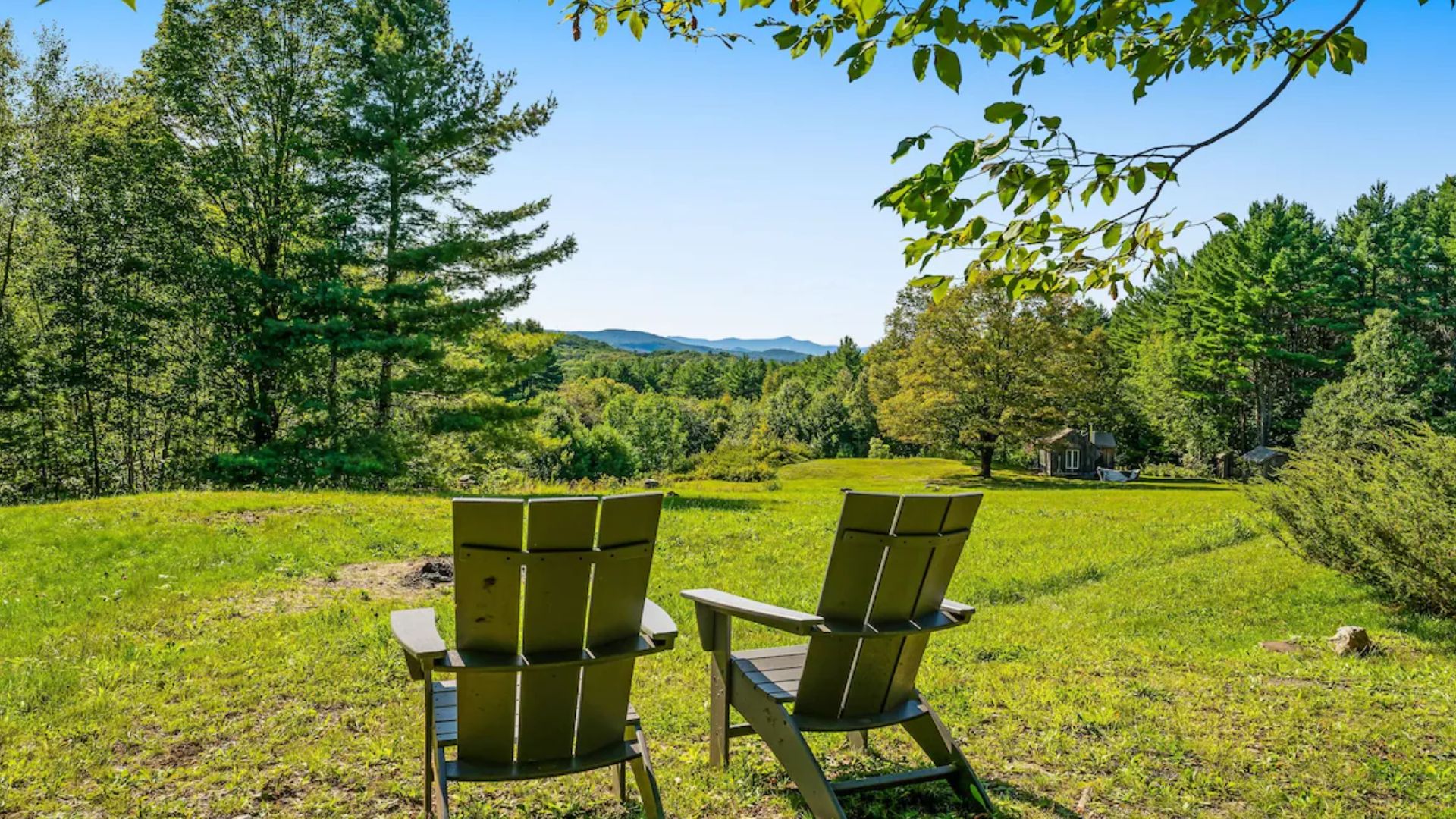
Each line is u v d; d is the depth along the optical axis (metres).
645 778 2.90
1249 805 3.23
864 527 2.84
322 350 21.30
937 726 3.26
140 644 5.56
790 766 2.97
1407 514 6.73
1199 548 12.01
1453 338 47.78
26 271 21.92
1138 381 56.09
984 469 39.22
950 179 2.44
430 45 21.95
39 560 8.44
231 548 9.42
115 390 22.64
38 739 3.83
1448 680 5.04
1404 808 3.21
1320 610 7.56
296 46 21.59
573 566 2.53
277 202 21.52
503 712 2.64
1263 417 48.88
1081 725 4.14
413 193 21.50
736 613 3.10
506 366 22.09
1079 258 3.03
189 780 3.43
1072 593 8.98
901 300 44.19
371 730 4.05
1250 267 48.78
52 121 21.27
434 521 12.10
